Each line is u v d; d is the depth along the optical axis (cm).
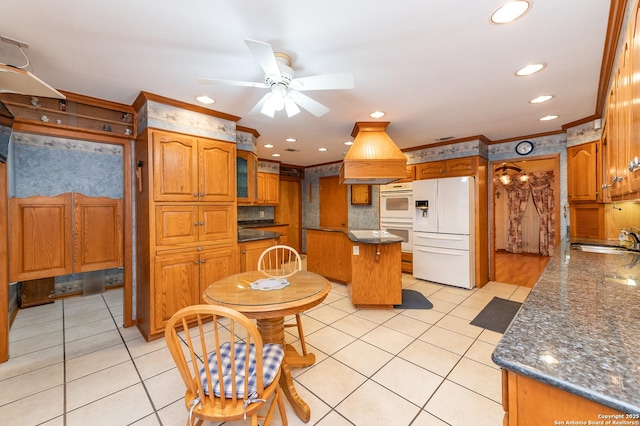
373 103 262
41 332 261
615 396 56
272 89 177
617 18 139
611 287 134
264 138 404
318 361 213
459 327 271
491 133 374
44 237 297
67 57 180
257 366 116
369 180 344
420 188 433
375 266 320
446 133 374
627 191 132
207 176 276
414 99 252
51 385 184
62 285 356
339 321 288
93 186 341
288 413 162
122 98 248
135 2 131
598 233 309
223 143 290
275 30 153
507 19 145
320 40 163
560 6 136
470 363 209
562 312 102
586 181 313
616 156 161
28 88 179
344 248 418
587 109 279
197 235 269
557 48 172
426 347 233
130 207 272
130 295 274
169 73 203
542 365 68
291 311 159
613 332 85
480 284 404
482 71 201
